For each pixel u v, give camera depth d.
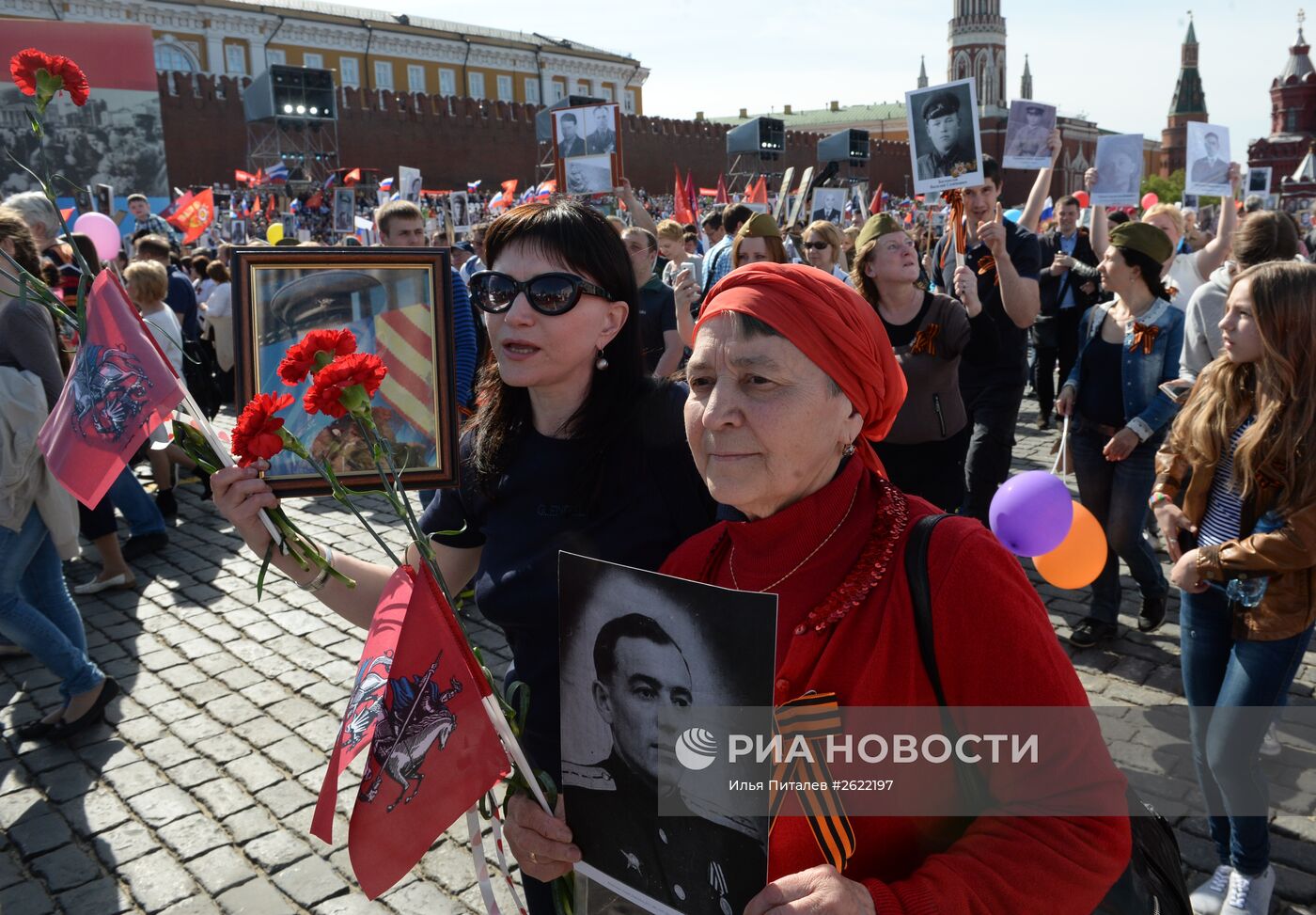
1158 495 2.78
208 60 52.34
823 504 1.22
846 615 1.15
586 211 1.73
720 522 1.46
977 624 1.09
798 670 1.16
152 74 24.22
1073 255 8.49
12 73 1.63
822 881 1.02
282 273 1.66
